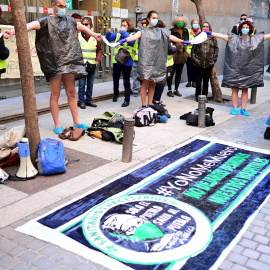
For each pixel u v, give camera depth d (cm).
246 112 848
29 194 450
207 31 805
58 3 592
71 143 631
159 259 336
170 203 438
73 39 622
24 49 471
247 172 535
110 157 576
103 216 404
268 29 1742
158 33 759
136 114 741
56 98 661
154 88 823
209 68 913
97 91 980
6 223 387
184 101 963
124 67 853
